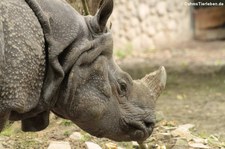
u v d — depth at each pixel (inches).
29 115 395.2
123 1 1712.6
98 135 425.4
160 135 638.5
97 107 406.0
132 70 1277.1
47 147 587.5
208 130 723.4
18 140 603.5
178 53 1662.2
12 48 358.6
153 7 1796.3
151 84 447.5
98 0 657.0
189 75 1216.2
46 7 388.2
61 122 666.8
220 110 853.8
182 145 613.6
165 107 868.6
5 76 356.5
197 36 1941.4
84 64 397.1
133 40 1732.3
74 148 588.4
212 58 1521.9
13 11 363.9
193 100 929.5
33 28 370.9
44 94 386.6
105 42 404.5
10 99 360.8
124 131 430.3
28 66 366.6
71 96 395.5
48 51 382.6
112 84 416.2
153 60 1504.7
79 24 397.4
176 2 1871.3
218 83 1104.8
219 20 1973.4
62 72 384.8
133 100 431.5
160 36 1814.7
